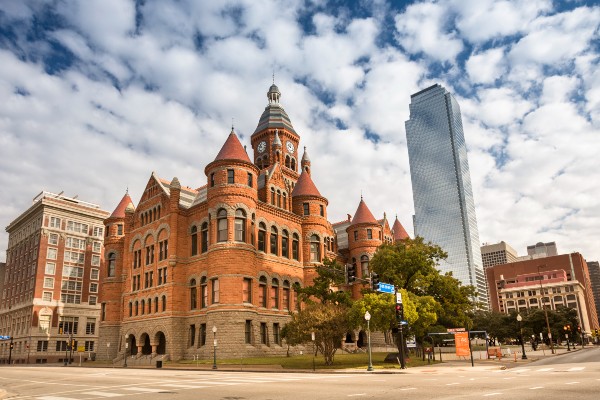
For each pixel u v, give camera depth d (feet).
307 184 216.33
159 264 186.39
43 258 316.40
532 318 352.69
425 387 57.67
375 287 103.60
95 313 333.62
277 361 142.41
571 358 150.00
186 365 147.23
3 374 119.44
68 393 61.67
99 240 350.64
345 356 165.17
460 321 164.25
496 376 75.41
